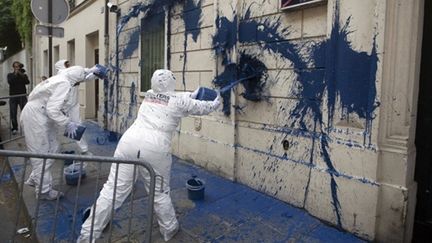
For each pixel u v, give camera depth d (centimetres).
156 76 308
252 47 435
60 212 369
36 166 392
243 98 451
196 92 335
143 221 350
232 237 324
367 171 311
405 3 286
